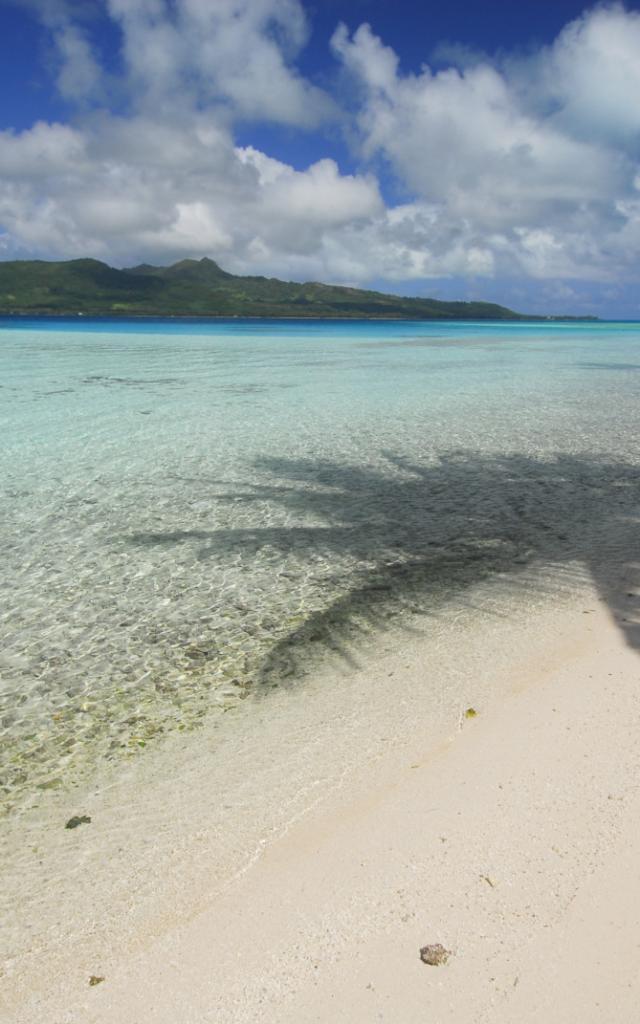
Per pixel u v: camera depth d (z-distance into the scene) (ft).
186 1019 6.64
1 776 11.55
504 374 83.41
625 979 6.70
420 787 9.98
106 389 64.95
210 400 58.18
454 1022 6.38
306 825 9.48
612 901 7.61
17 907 8.46
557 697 12.19
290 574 20.88
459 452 38.27
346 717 12.44
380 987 6.79
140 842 9.53
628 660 13.41
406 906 7.77
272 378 76.59
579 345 157.48
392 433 44.04
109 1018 6.75
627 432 44.39
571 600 17.28
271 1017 6.57
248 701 13.57
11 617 18.37
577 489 30.22
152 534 24.86
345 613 17.71
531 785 9.73
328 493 29.96
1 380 71.51
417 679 13.65
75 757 12.03
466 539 23.57
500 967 6.91
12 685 14.87
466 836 8.80
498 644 14.93
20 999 7.11
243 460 36.29
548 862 8.25
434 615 17.07
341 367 92.07
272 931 7.61
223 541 24.04
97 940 7.83
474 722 11.69
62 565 22.04
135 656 16.03
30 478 32.55
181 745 12.14
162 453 37.93
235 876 8.64
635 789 9.46
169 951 7.53
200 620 17.85
